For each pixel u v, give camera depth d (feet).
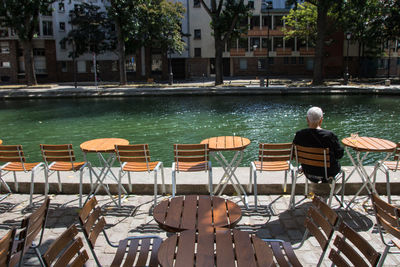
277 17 179.52
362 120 55.77
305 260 13.10
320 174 16.76
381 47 175.63
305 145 16.89
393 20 133.08
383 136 43.93
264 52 183.11
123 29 125.29
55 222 16.83
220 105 80.84
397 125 50.98
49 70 169.48
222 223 10.73
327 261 12.98
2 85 147.23
